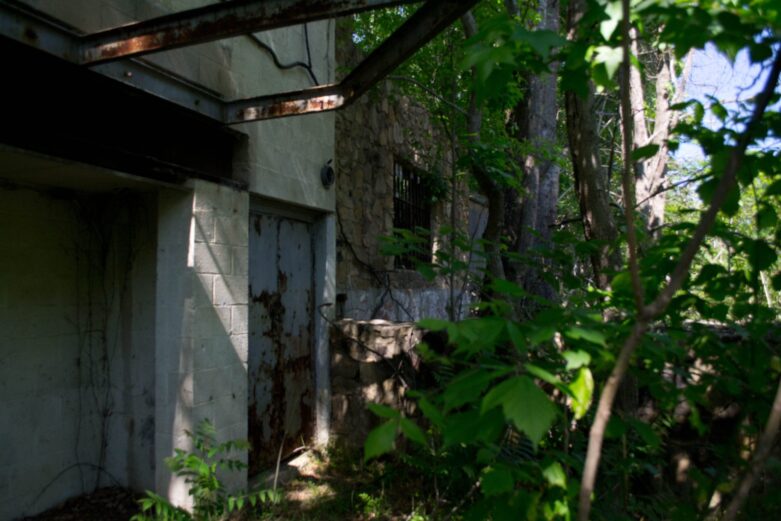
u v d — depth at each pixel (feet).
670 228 6.42
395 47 9.04
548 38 4.00
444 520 8.91
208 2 12.01
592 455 3.77
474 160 13.15
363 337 15.33
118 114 9.75
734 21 4.30
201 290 11.04
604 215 8.86
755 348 5.74
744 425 6.23
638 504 7.81
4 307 10.06
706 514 6.40
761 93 4.01
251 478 12.95
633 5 4.94
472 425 3.84
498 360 6.10
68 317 11.19
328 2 7.54
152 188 11.10
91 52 8.71
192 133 11.44
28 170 9.30
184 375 10.81
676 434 10.29
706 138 5.75
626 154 3.96
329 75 16.96
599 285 8.60
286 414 14.48
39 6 8.28
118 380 11.69
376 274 20.20
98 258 11.82
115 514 10.69
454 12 7.92
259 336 13.60
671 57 15.61
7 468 10.02
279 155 13.88
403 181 23.66
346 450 14.74
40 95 8.42
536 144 16.84
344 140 18.21
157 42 8.32
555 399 7.44
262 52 13.58
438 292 25.99
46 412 10.70
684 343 6.13
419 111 24.12
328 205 16.16
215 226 11.50
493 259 12.18
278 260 14.52
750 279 5.86
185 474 9.44
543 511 4.51
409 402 14.51
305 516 10.88
